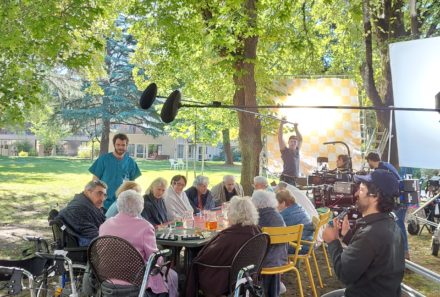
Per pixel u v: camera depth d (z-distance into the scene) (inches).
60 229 197.9
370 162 277.4
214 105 125.6
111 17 554.3
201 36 420.2
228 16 380.2
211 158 2269.9
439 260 314.0
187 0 389.1
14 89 369.7
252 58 390.6
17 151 2438.5
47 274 167.0
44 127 1793.8
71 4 349.7
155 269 162.2
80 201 205.3
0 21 324.8
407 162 165.5
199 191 321.4
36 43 360.2
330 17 636.7
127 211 167.8
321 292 248.2
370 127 698.8
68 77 1286.9
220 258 172.7
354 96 496.7
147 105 129.6
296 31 576.7
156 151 2292.1
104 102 1699.1
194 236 207.6
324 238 124.3
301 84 496.7
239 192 343.9
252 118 398.6
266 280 209.2
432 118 158.1
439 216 395.2
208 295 174.6
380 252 114.4
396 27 489.4
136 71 655.1
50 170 1254.3
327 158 475.2
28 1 335.6
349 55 665.0
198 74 591.2
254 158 399.5
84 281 175.2
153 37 552.7
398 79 165.6
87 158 2142.0
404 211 277.6
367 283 116.6
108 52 1739.7
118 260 159.5
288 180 384.2
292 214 241.0
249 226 175.2
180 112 621.6
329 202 354.6
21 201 613.6
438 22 491.2
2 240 358.6
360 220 121.5
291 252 241.9
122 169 293.4
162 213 260.5
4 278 156.4
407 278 269.0
